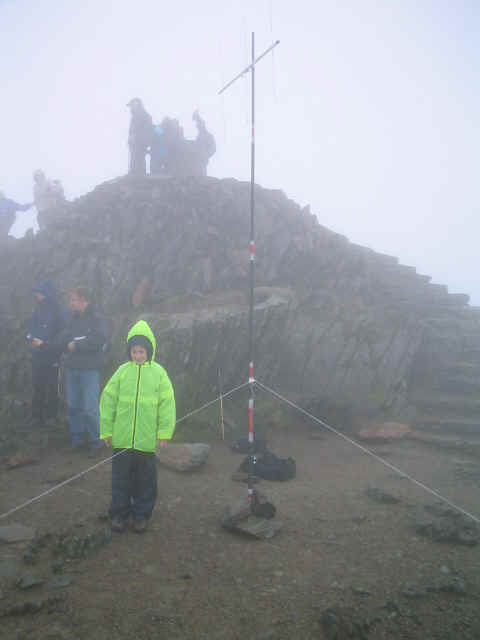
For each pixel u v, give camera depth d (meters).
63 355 8.12
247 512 4.38
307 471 6.27
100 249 10.34
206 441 7.48
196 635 2.66
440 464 6.73
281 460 6.11
